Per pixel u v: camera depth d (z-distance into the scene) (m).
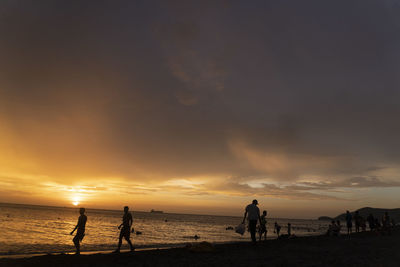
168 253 11.51
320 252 12.41
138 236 52.81
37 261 9.32
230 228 99.31
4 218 88.88
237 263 9.13
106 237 47.34
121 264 8.93
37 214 146.50
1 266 8.45
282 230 98.69
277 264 9.04
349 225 26.52
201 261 9.52
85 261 9.42
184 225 116.88
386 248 14.47
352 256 11.24
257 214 13.70
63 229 63.66
